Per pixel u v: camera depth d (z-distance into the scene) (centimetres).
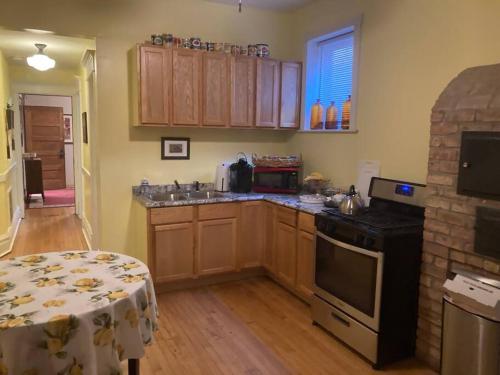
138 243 376
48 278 187
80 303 159
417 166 298
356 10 350
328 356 262
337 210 303
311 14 409
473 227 221
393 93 315
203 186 420
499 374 193
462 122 225
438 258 243
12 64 594
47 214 700
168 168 403
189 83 369
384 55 322
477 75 224
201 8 397
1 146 481
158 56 354
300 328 299
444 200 237
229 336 286
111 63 367
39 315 148
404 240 248
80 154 643
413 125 300
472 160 218
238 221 377
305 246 327
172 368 246
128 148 383
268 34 432
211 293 362
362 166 347
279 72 411
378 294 245
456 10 265
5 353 139
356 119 354
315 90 422
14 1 329
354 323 264
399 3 307
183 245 355
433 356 250
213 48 382
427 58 287
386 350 252
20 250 490
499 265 209
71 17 349
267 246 384
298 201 355
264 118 408
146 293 183
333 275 281
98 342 155
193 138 412
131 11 369
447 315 214
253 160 410
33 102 962
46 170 988
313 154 414
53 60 505
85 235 547
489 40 246
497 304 189
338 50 394
